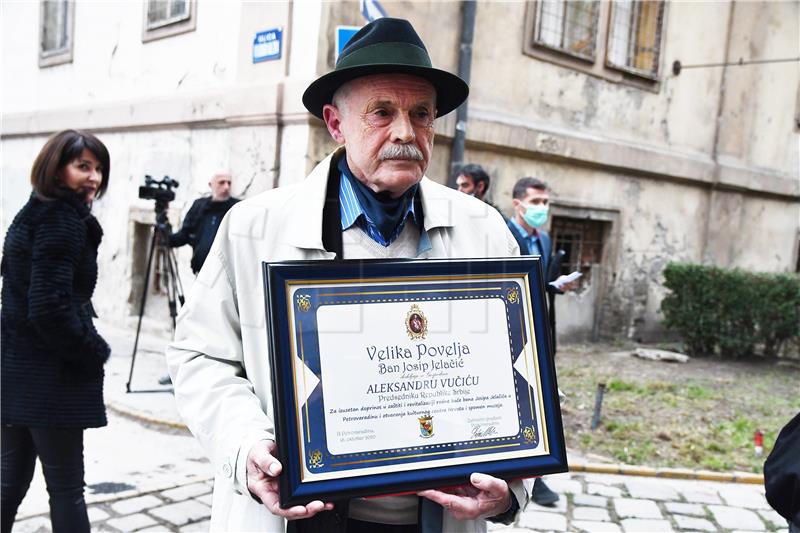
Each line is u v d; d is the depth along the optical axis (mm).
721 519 3797
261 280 1544
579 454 4723
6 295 2428
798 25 11055
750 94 10539
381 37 1479
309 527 1436
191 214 5730
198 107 6934
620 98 8727
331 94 1636
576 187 8320
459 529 1512
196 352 1541
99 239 2559
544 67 7758
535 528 3586
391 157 1501
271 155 6102
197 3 7137
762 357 8789
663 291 9727
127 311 8203
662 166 9219
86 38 8922
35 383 2387
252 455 1336
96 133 8703
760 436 4906
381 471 1338
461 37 6715
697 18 9484
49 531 3221
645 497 4066
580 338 8984
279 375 1299
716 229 10359
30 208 2408
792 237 11977
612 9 8383
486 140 7043
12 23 10328
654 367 7711
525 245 3855
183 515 3475
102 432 4793
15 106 10328
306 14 5902
